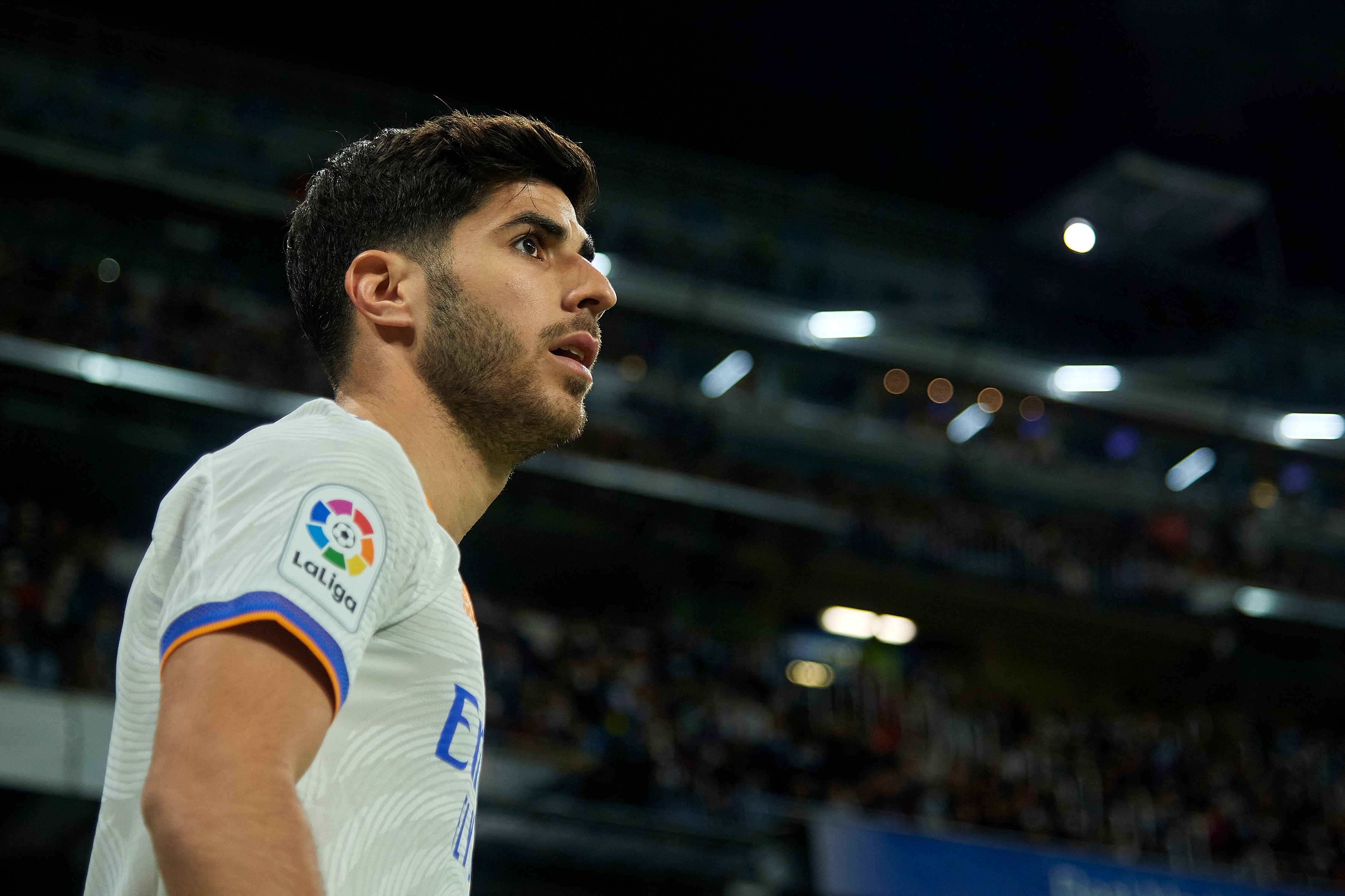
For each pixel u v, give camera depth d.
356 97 22.94
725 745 16.38
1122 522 25.64
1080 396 25.98
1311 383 27.20
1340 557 26.83
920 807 16.17
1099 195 27.36
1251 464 27.09
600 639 18.92
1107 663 24.77
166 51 21.67
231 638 1.12
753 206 25.41
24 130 19.95
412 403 1.53
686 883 15.55
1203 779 19.81
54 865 13.21
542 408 1.54
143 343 18.67
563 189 1.68
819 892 14.20
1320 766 22.45
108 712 13.16
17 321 17.97
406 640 1.30
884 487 24.34
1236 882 16.09
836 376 25.14
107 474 18.62
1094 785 18.55
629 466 21.69
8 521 16.53
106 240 20.30
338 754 1.24
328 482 1.24
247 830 1.03
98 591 14.73
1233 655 24.73
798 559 22.78
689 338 24.27
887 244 26.03
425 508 1.36
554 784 15.14
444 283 1.54
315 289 1.62
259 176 21.42
